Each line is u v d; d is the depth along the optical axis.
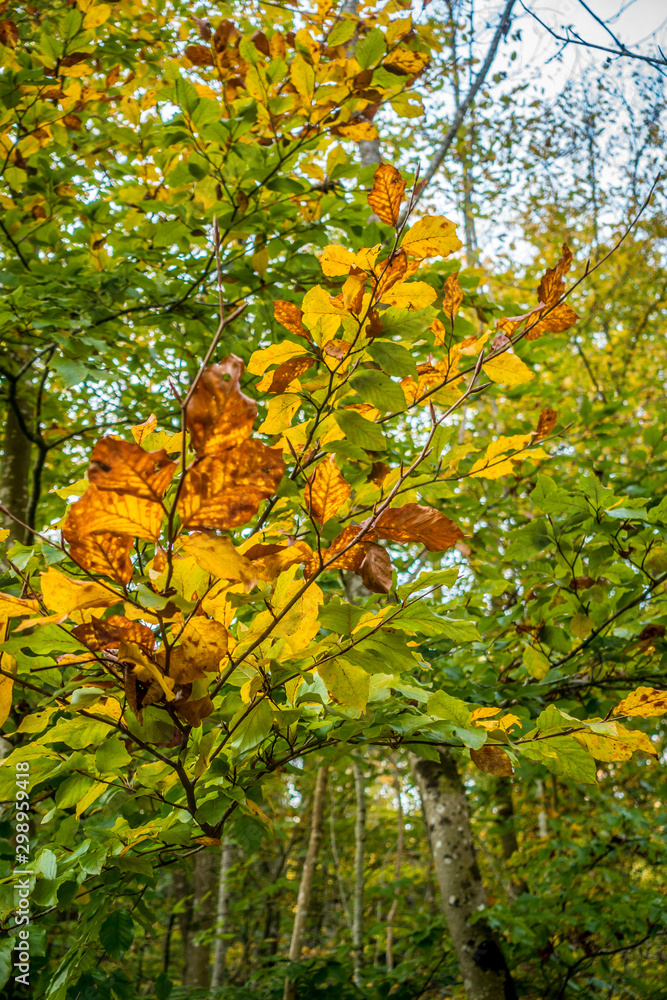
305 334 0.98
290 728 1.16
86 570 0.67
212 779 1.09
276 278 2.63
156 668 0.72
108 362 2.93
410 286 0.96
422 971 3.30
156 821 1.18
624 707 1.00
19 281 2.61
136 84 2.94
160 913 5.39
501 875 4.58
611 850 3.40
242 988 3.42
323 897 7.92
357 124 2.10
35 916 1.28
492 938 2.61
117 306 2.96
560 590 2.02
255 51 2.00
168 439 0.97
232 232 2.42
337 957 3.48
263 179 2.26
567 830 3.73
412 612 0.99
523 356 2.71
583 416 3.11
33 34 2.68
